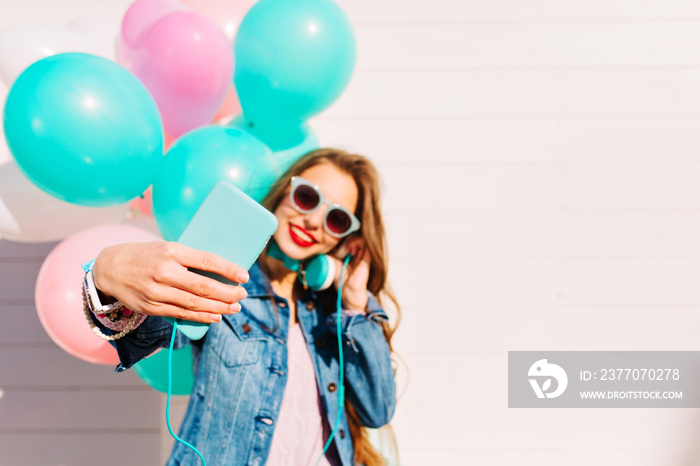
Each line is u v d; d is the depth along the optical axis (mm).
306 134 1563
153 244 853
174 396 2129
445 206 2121
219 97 1390
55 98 1069
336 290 1371
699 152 2115
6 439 2111
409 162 2119
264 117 1448
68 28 1542
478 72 2117
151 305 834
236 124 1539
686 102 2115
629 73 2119
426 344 2119
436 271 2123
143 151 1165
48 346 2119
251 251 939
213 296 822
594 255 2135
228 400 1193
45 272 1354
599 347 2133
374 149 2117
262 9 1372
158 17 1373
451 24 2115
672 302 2131
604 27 2113
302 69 1327
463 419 2119
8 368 2111
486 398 2125
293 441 1229
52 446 2111
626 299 2135
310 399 1269
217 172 1201
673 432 2129
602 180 2129
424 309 2119
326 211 1264
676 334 2131
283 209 1298
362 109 2117
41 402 2113
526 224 2127
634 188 2131
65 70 1098
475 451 2117
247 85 1389
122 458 2113
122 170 1144
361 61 2115
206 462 1176
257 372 1215
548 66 2121
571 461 2123
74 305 1308
